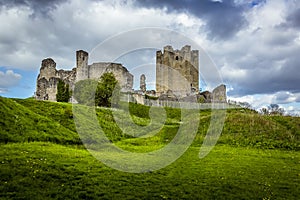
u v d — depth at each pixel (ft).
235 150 136.87
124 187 74.95
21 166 81.87
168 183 80.53
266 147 144.25
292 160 118.32
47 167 84.43
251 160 115.34
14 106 153.07
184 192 74.23
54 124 155.02
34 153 98.68
